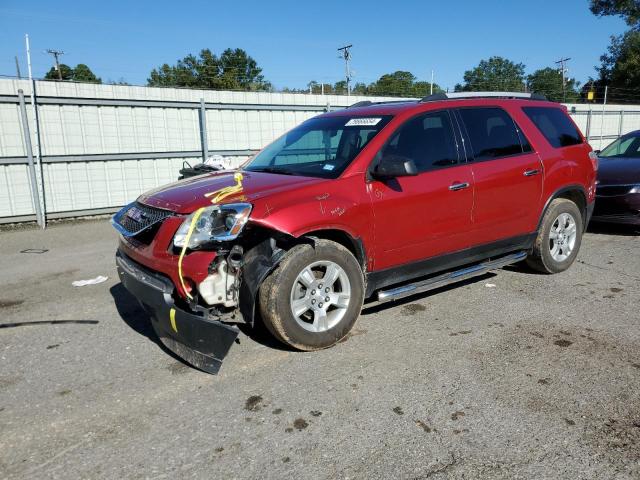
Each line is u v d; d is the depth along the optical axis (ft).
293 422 9.76
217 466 8.56
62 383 11.51
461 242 15.11
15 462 8.78
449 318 14.73
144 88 38.75
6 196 32.60
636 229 26.81
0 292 18.45
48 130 33.73
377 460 8.59
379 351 12.67
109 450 9.05
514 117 16.85
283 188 12.17
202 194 12.10
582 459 8.48
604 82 173.17
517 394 10.55
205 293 11.24
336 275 12.48
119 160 36.47
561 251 18.58
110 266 21.83
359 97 49.80
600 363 11.82
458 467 8.36
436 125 14.82
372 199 12.94
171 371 11.94
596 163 19.39
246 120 41.73
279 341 12.63
